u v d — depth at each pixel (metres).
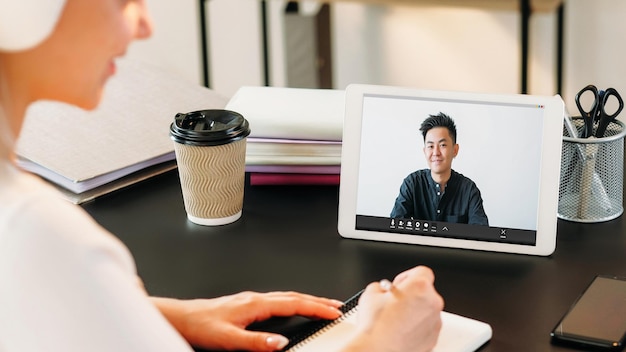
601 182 1.27
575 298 1.10
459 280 1.15
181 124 1.28
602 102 1.26
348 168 1.24
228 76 3.43
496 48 3.10
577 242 1.23
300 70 3.28
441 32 3.16
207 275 1.18
